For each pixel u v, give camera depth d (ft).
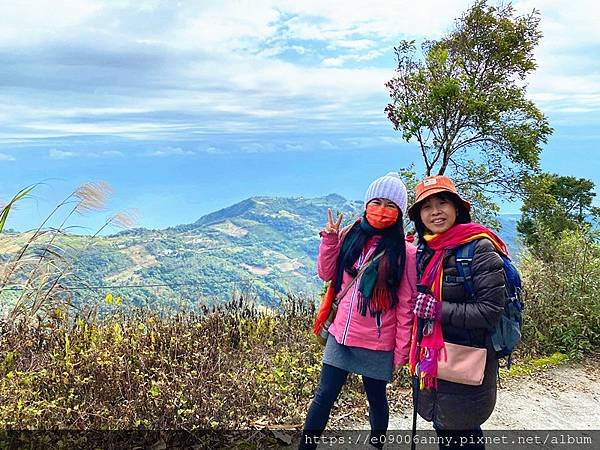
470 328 9.56
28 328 16.19
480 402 9.74
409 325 10.66
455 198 10.04
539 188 34.83
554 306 22.66
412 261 10.66
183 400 12.51
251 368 15.70
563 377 18.81
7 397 12.44
